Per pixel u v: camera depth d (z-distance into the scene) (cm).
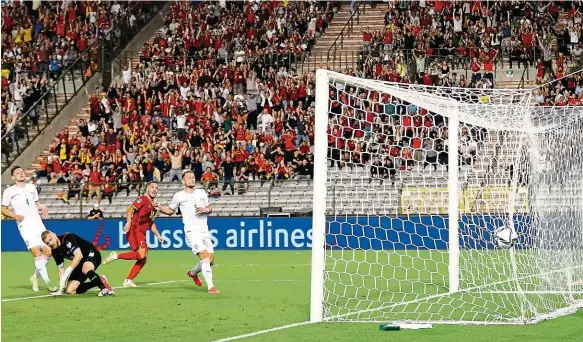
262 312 1234
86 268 1461
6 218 2908
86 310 1265
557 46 3275
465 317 1167
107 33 3691
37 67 3675
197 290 1562
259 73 3462
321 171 1135
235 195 2875
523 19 3344
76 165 3145
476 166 1672
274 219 2748
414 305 1297
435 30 3384
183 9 3847
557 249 1407
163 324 1119
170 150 3062
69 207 2970
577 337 990
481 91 1433
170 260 2381
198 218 1512
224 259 2380
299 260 2330
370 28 3634
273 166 2977
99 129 3275
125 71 3516
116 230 2803
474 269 1700
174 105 3303
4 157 3269
